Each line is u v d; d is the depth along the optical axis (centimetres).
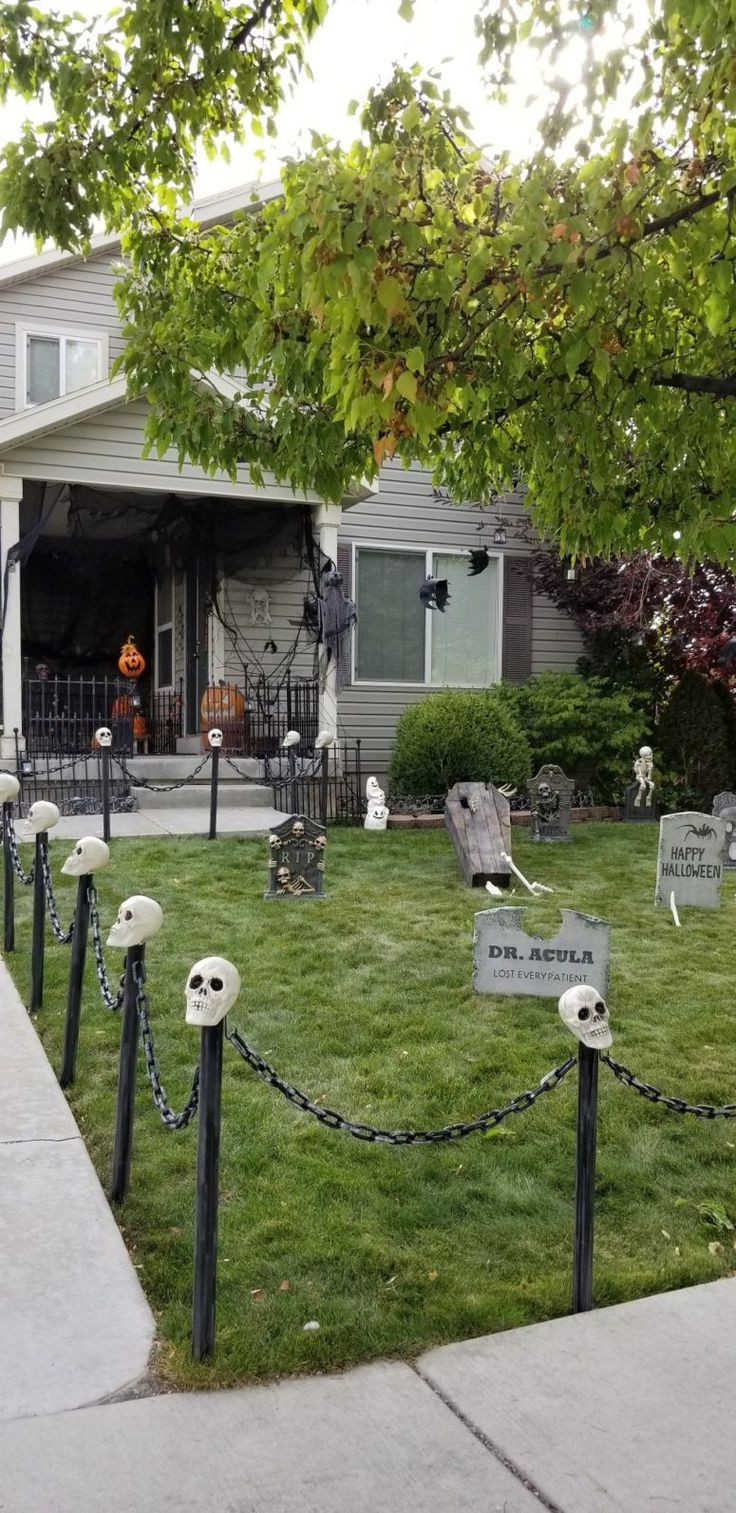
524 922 747
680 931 741
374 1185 372
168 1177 376
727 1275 327
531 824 1206
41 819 555
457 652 1536
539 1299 307
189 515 1302
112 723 1284
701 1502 228
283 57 481
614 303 398
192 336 531
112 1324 290
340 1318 294
